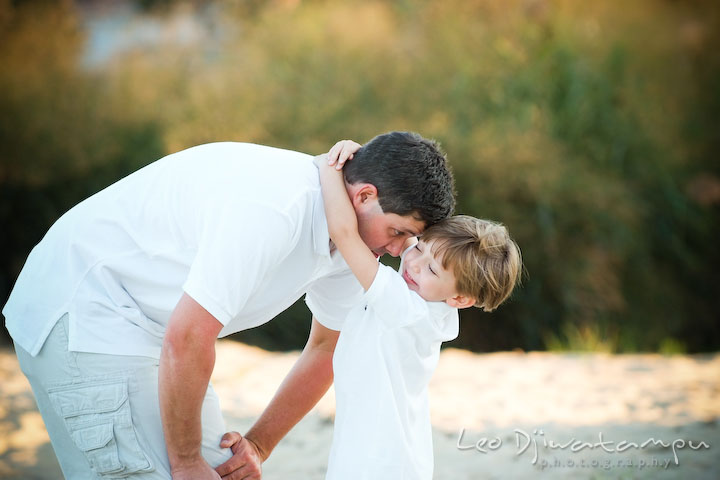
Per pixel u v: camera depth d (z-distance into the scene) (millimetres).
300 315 13102
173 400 3631
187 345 3541
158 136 13750
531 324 13750
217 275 3525
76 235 3928
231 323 4016
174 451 3779
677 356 10883
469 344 13711
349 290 4414
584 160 15359
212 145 4039
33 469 6250
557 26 16484
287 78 14742
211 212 3670
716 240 15891
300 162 3965
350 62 15117
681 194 15906
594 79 16109
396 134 3965
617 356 10859
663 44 17109
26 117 13438
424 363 4234
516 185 13922
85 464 3996
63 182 13383
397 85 14961
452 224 4305
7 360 9422
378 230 3984
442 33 16078
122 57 15266
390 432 4074
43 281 3912
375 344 4109
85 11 16438
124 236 3895
